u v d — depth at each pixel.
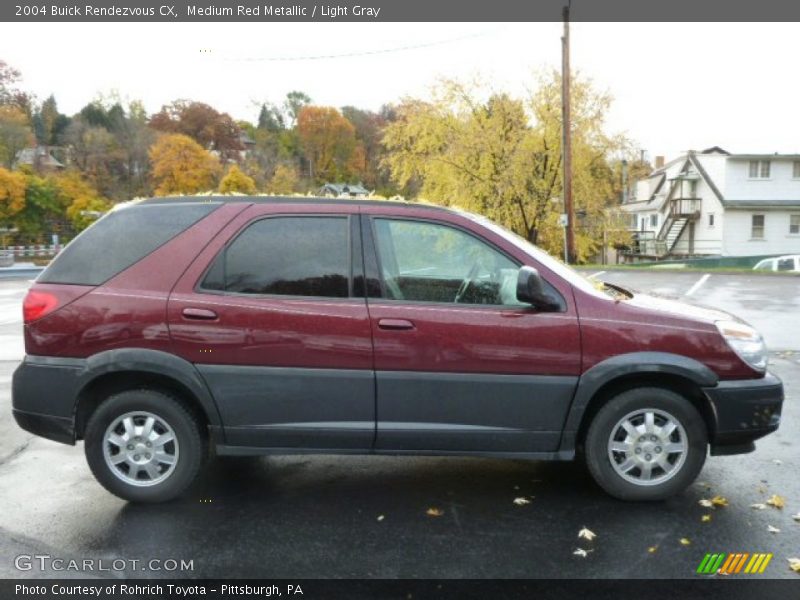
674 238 41.78
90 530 3.56
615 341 3.69
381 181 75.88
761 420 3.77
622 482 3.84
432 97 28.52
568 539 3.43
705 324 3.76
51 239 51.34
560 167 28.22
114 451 3.87
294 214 3.84
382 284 3.75
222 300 3.72
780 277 21.67
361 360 3.69
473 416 3.72
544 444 3.77
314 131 77.25
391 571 3.12
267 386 3.71
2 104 56.88
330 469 4.51
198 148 59.31
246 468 4.53
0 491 4.12
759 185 36.88
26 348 3.83
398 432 3.72
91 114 67.19
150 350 3.70
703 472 4.36
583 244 29.80
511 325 3.68
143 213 3.93
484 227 3.86
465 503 3.91
